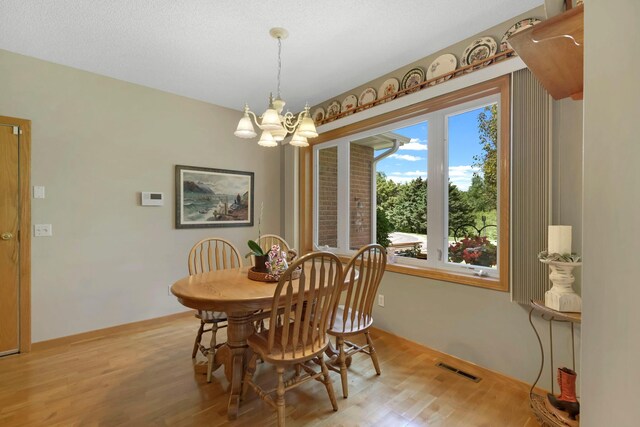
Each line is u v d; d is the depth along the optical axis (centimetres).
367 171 326
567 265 160
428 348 253
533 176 192
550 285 185
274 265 206
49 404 181
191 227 343
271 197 417
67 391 195
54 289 264
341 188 352
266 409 180
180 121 337
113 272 294
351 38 232
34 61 255
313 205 392
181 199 335
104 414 173
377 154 316
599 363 67
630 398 63
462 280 230
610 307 66
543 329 192
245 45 241
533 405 171
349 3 194
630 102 64
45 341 259
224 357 198
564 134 181
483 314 220
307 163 391
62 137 267
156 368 224
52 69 263
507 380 207
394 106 276
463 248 243
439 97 247
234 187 379
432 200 261
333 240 369
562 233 165
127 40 232
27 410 175
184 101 339
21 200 249
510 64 200
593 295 68
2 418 168
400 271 272
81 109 276
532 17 200
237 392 174
